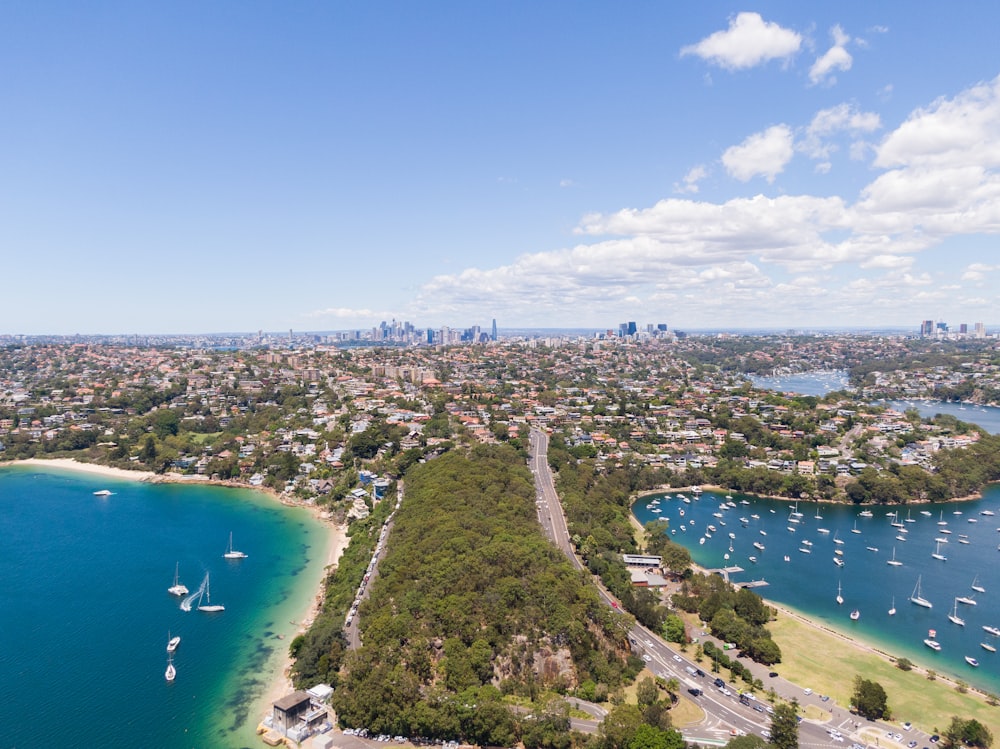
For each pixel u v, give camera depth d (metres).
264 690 188.88
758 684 185.75
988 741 162.25
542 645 184.12
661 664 194.62
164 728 170.75
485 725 157.38
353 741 160.25
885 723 171.88
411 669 175.62
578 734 156.12
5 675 196.88
